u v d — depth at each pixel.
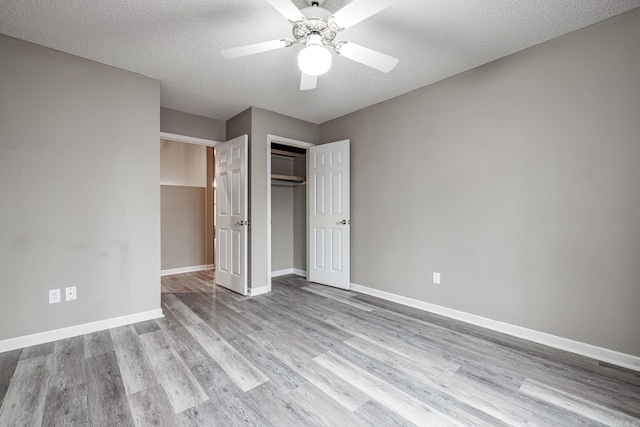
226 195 3.95
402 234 3.30
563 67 2.22
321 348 2.24
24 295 2.25
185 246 5.12
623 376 1.87
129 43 2.30
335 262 3.99
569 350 2.20
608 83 2.04
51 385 1.75
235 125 3.95
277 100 3.45
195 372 1.90
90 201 2.52
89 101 2.52
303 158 4.86
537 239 2.36
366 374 1.89
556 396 1.67
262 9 1.92
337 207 3.95
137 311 2.75
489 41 2.29
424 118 3.09
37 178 2.30
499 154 2.56
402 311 3.06
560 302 2.25
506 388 1.75
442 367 1.97
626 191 1.99
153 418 1.48
